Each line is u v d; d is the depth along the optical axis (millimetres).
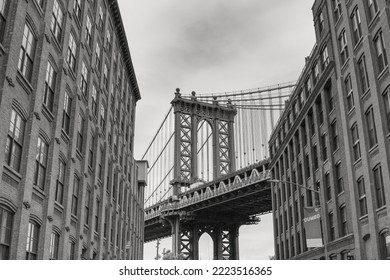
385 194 24844
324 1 36969
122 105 50219
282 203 53562
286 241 51938
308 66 42281
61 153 25281
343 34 33125
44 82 21969
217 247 114375
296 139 47125
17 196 18719
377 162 26375
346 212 32344
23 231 18891
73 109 27719
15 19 18078
